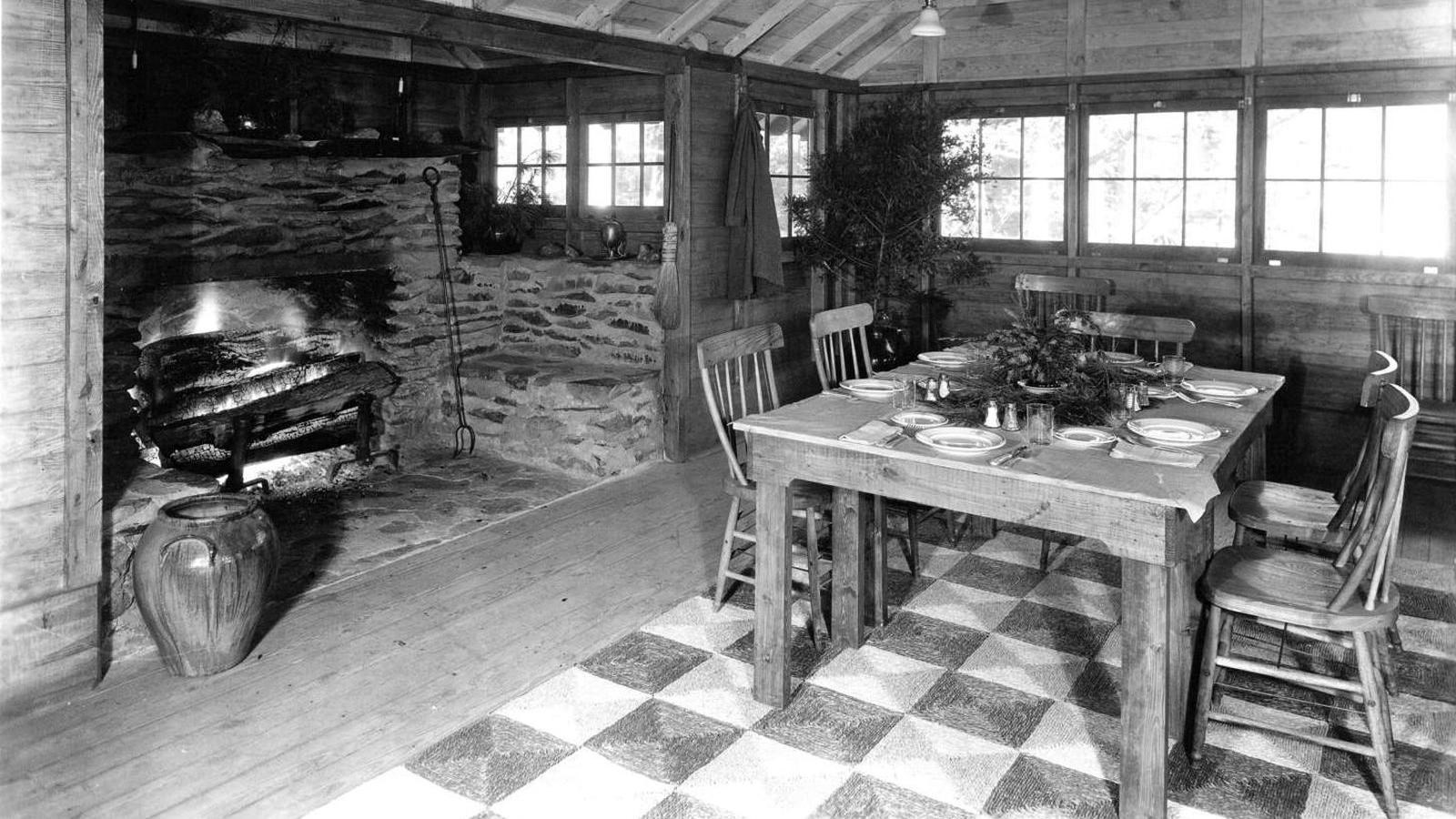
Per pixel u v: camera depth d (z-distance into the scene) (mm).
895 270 6598
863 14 6605
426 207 6223
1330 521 3400
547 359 6469
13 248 2918
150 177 4863
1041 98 6461
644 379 5949
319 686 3311
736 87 6145
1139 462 2844
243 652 3475
